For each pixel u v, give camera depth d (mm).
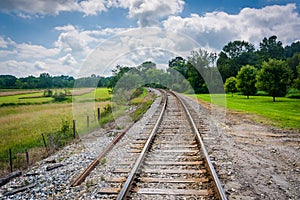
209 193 4078
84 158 6621
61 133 10414
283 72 21609
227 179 4766
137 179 4652
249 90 24531
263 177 4957
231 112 13945
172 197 4000
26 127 13172
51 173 5672
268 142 7699
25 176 5754
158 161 5715
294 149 6953
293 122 11008
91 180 4895
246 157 6195
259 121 11250
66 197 4281
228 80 28469
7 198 4496
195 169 5227
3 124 14273
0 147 9531
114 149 7066
